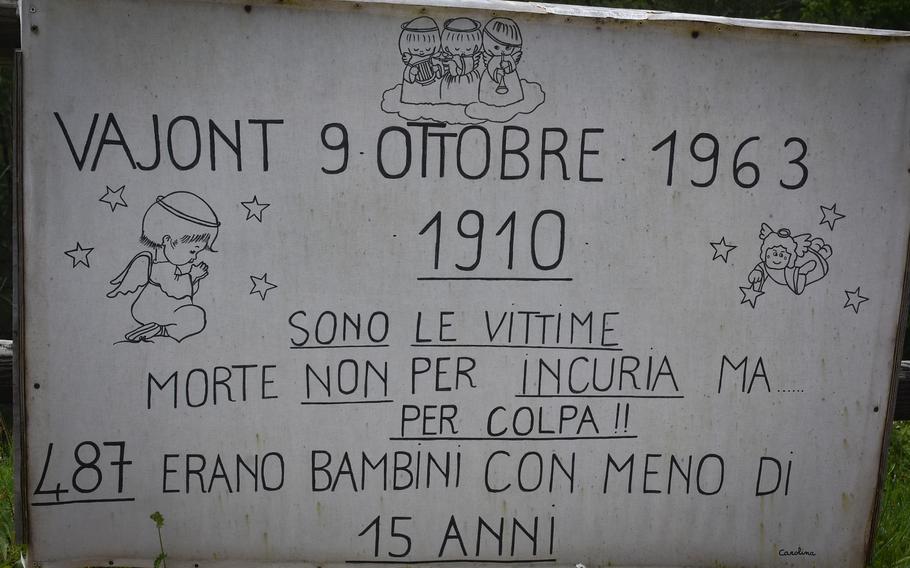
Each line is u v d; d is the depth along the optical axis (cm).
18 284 178
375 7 179
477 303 187
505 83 183
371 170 183
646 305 190
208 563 189
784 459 196
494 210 185
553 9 182
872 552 200
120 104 177
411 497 191
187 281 182
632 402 192
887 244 192
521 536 194
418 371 188
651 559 196
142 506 186
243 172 181
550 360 190
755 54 185
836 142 189
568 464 193
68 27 174
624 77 184
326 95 180
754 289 191
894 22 412
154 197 179
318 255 184
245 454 187
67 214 178
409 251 185
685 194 188
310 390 187
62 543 185
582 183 186
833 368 194
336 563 191
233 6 177
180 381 184
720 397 193
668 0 449
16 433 181
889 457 252
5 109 464
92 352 181
